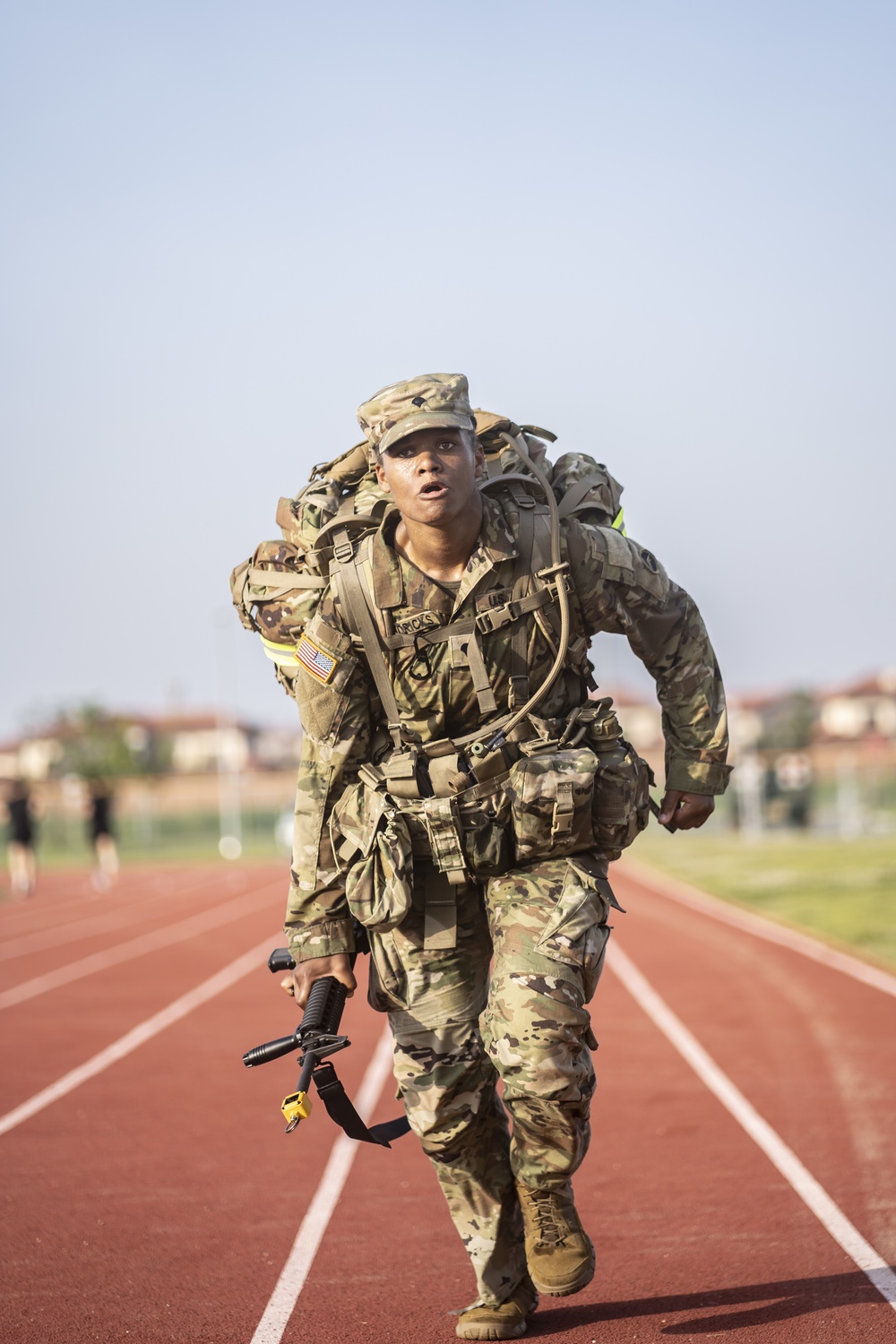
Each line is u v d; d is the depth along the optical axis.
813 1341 9.05
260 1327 9.80
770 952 32.97
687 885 56.03
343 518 8.94
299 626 9.38
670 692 9.23
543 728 8.80
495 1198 9.21
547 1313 9.86
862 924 36.94
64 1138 16.25
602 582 8.77
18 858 69.44
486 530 8.64
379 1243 11.91
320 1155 15.33
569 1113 8.41
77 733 176.00
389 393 8.45
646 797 9.17
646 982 28.78
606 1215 12.46
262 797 156.38
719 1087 18.16
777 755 108.44
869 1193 12.66
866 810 101.25
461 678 8.71
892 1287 10.08
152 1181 14.23
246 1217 12.84
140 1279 10.98
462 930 9.08
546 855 8.78
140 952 38.59
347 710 8.89
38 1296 10.62
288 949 9.23
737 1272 10.60
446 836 8.68
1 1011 27.30
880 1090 17.31
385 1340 9.44
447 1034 9.00
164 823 148.75
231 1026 24.84
